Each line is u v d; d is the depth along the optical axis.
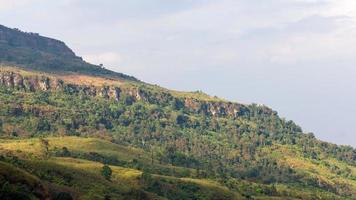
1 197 132.50
